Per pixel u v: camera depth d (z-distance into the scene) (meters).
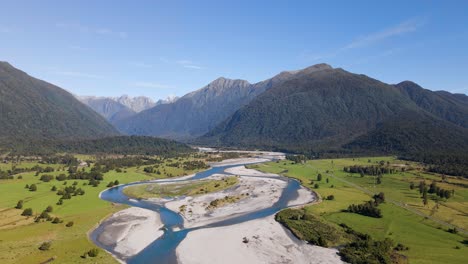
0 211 132.50
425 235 115.56
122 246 105.31
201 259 95.69
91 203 154.00
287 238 112.25
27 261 88.88
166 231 120.19
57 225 119.38
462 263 92.75
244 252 100.12
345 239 110.94
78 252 97.19
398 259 94.31
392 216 137.88
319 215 139.00
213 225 127.25
